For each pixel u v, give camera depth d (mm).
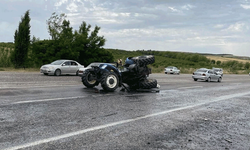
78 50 28828
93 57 30594
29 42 27000
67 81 14430
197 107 7270
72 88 10555
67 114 5301
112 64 10938
